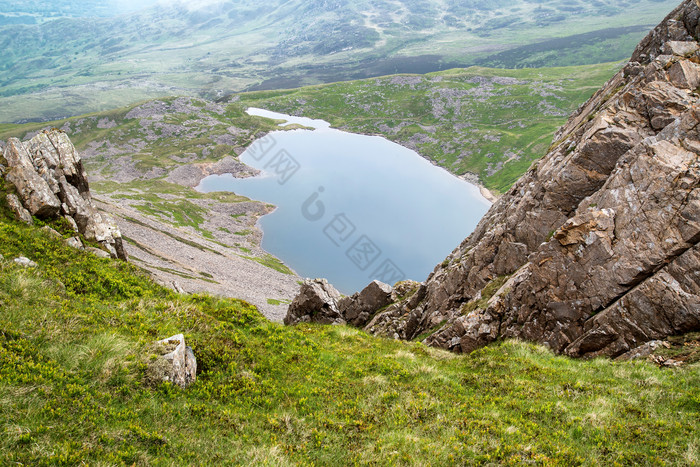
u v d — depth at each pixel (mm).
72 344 13781
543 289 25141
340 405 15359
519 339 24688
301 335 22359
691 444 11273
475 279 35625
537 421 13758
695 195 20672
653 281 20219
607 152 28516
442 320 35094
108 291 20562
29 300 15812
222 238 156125
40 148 30453
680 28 37062
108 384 12719
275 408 14820
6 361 11883
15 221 23922
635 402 14133
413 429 13391
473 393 16562
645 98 28906
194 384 14828
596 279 22891
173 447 11328
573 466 11188
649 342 19406
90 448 10148
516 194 40469
